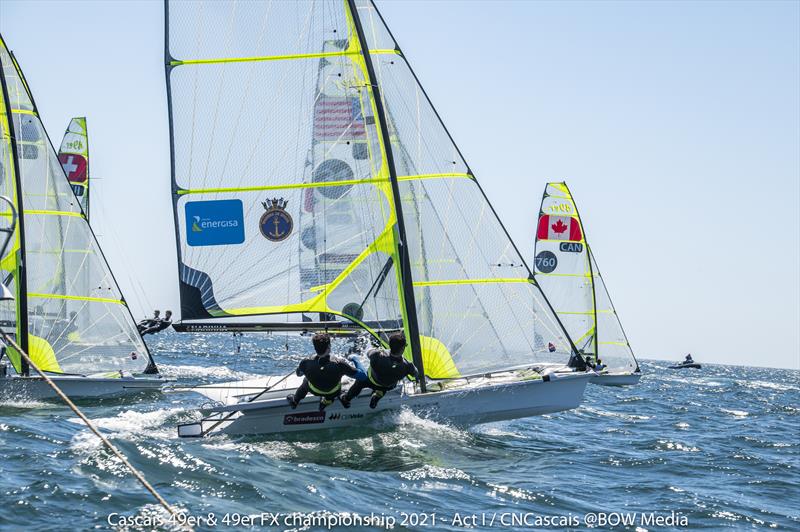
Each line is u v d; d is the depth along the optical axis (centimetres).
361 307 5819
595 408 10288
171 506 3644
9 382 7231
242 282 5819
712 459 6188
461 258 5934
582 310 15038
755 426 9331
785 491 5216
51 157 7888
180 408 6981
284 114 5847
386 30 6131
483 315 5894
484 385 5669
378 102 5825
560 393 5747
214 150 5825
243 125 5831
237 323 5841
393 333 5512
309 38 5875
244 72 5847
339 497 4066
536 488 4653
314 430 5372
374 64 6084
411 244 5900
